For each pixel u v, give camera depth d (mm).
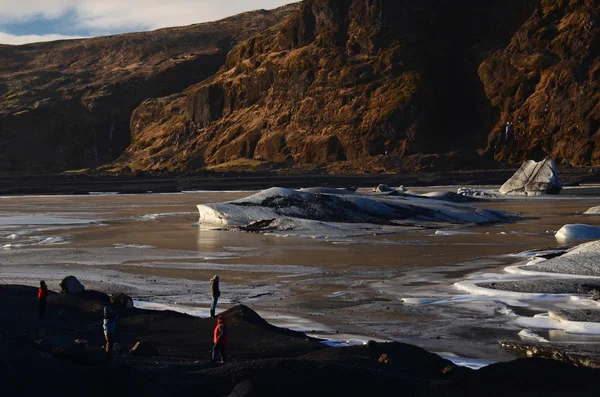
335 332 25781
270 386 15750
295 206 69938
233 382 16109
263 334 23344
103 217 79750
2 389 14148
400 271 39375
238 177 163500
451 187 139125
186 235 59719
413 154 179625
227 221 67250
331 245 52125
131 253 47781
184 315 27375
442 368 20062
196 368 18109
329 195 72688
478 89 194125
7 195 139500
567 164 164750
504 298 31078
